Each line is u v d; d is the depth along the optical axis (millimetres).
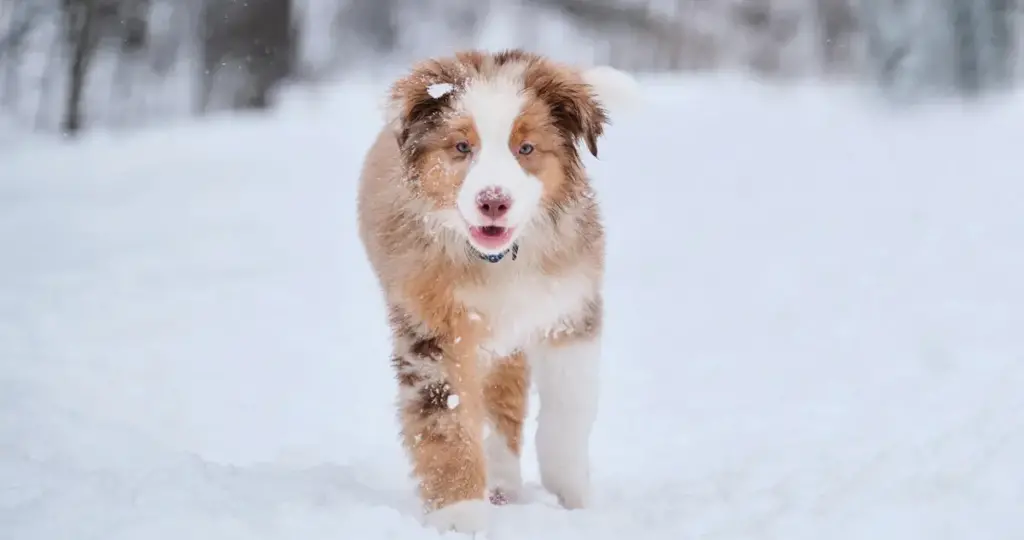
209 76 35500
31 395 9602
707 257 17188
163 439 8812
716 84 40031
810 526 6066
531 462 8586
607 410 10094
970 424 8016
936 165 24016
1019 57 37625
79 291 15148
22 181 25031
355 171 25562
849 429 8672
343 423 9641
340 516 5969
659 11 45531
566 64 7258
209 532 5656
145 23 37938
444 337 6812
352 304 14688
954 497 6344
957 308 12906
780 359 11469
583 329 7180
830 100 34844
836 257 16547
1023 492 6363
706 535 6043
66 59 36938
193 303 14547
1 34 35688
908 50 34344
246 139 29484
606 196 22406
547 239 6879
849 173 23891
